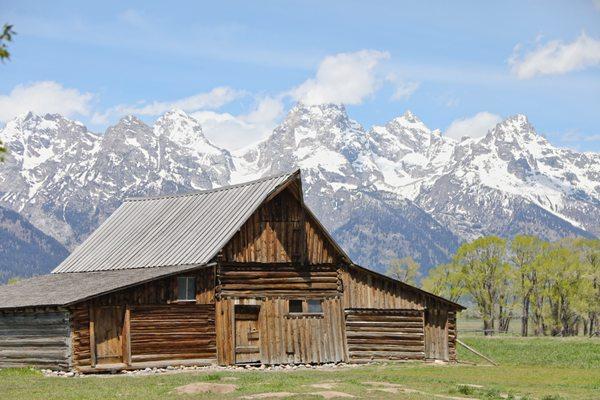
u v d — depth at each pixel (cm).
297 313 6562
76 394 4191
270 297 6462
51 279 6969
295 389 4262
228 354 6241
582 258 14250
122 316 5878
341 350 6662
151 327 5944
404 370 5894
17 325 5991
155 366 5894
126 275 6309
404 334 6869
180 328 6069
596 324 15088
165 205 7481
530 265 14075
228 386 4275
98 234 7625
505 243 14338
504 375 5456
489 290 14188
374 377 5159
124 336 5841
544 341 9519
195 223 6794
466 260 14350
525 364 6631
